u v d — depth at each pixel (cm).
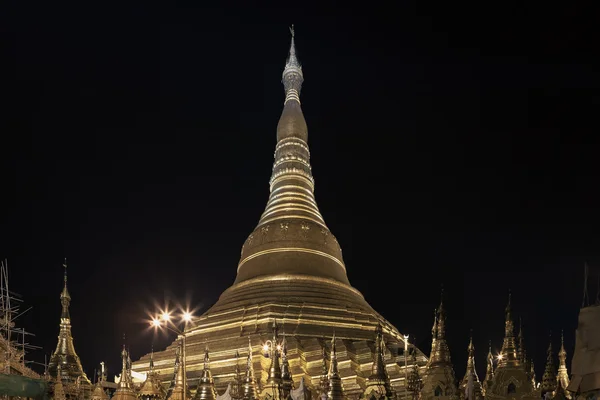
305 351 6762
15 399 3984
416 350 7019
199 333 7494
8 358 5219
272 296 7575
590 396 3622
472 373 5116
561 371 6488
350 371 6488
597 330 3666
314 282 7875
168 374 7031
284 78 9919
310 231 8300
